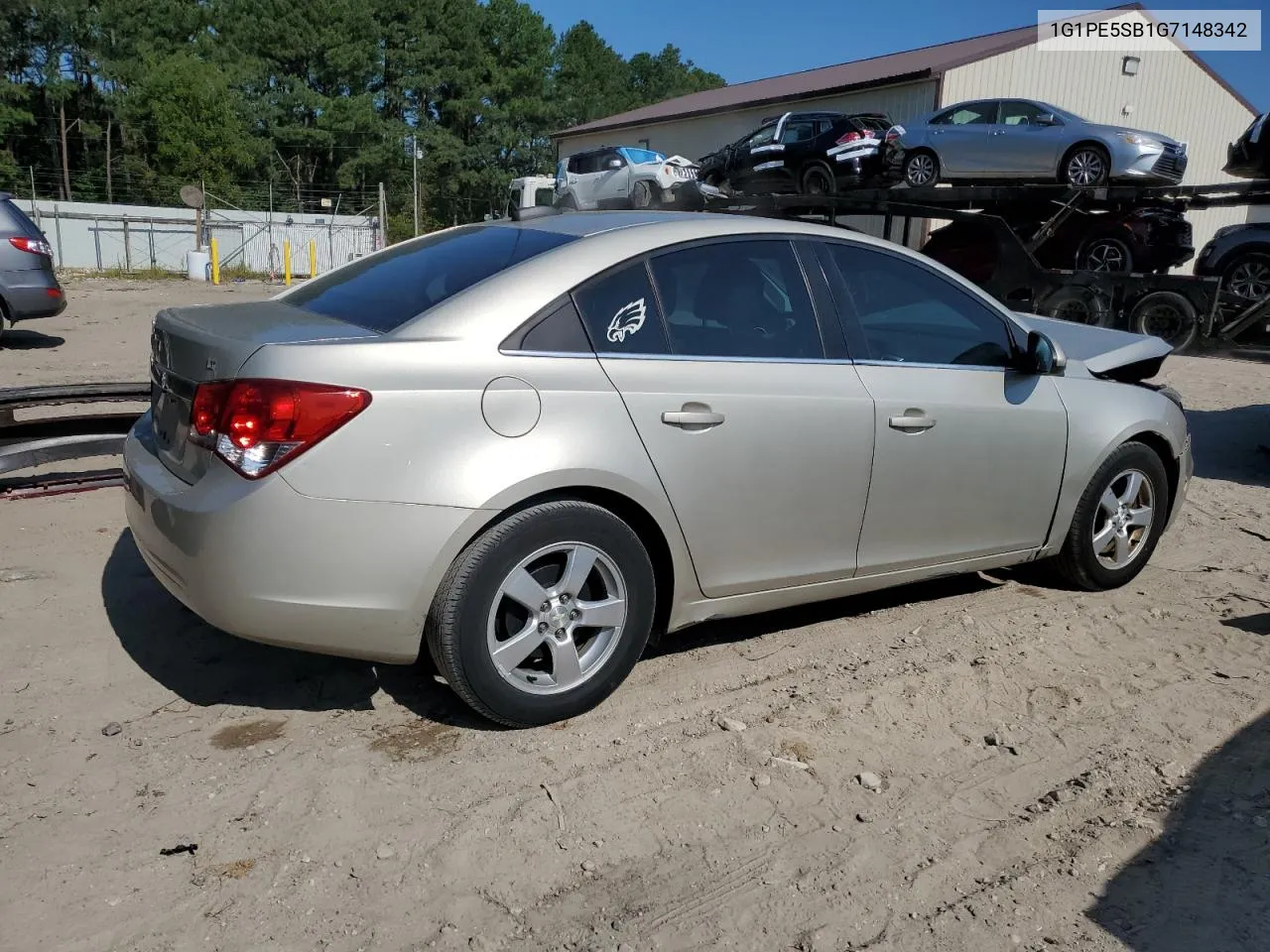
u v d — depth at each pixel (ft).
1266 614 15.24
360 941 7.97
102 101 211.82
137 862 8.78
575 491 10.80
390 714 11.41
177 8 204.13
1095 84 83.87
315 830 9.29
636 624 11.35
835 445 12.33
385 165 203.10
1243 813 10.02
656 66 329.93
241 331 10.52
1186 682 12.87
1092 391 15.12
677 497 11.27
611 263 11.27
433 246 12.90
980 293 14.24
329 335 10.28
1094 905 8.67
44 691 11.62
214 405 9.95
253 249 136.36
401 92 210.79
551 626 10.85
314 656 12.75
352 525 9.72
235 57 200.54
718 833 9.50
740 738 11.16
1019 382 14.25
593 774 10.36
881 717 11.76
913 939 8.21
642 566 11.22
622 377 10.96
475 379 10.19
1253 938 8.30
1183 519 20.71
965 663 13.23
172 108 174.91
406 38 211.61
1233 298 41.63
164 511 10.19
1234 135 93.15
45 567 15.28
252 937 7.97
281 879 8.64
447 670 10.44
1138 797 10.28
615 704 11.83
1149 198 42.88
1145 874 9.11
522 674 10.87
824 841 9.44
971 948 8.13
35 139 206.49
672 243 11.76
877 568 13.24
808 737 11.25
